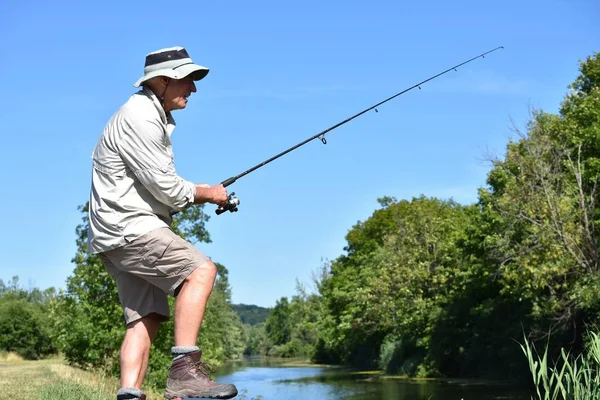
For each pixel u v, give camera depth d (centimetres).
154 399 1480
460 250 4106
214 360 2391
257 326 14325
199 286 354
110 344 1880
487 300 3591
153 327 374
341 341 6012
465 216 4722
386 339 4966
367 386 3397
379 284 4681
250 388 3372
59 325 1934
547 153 2583
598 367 513
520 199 2509
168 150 364
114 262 362
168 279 355
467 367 3794
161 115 361
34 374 1941
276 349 11219
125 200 355
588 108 2922
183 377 348
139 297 370
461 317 3897
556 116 2969
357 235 6266
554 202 2416
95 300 1892
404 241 4806
